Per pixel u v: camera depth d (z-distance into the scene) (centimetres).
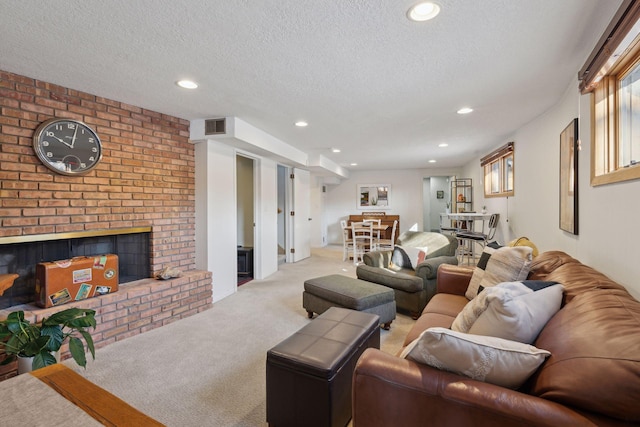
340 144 488
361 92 261
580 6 148
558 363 90
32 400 98
